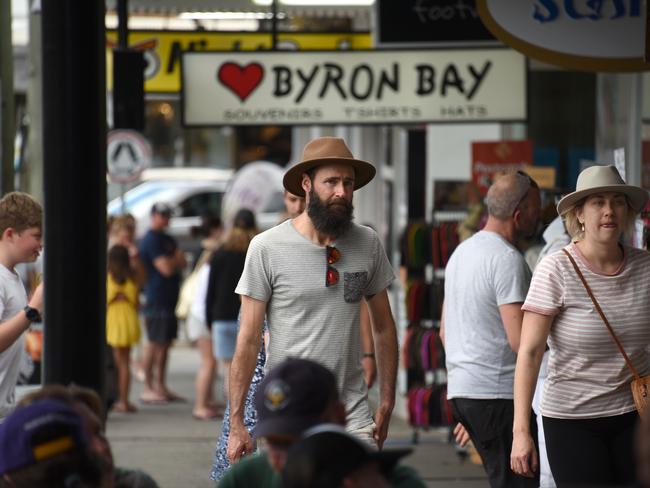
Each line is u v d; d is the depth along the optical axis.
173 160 89.69
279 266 16.09
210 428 34.91
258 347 16.30
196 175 81.69
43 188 15.91
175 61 36.53
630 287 15.61
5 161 28.75
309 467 8.73
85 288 15.93
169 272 40.28
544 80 36.28
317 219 15.89
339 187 15.99
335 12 40.78
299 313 16.06
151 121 89.38
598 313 15.53
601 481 15.59
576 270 15.64
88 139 15.91
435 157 36.72
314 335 16.02
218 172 82.94
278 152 89.56
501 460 17.80
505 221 18.03
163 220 40.28
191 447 31.78
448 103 29.17
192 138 89.75
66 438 9.13
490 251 17.69
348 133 50.75
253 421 17.55
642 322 15.53
